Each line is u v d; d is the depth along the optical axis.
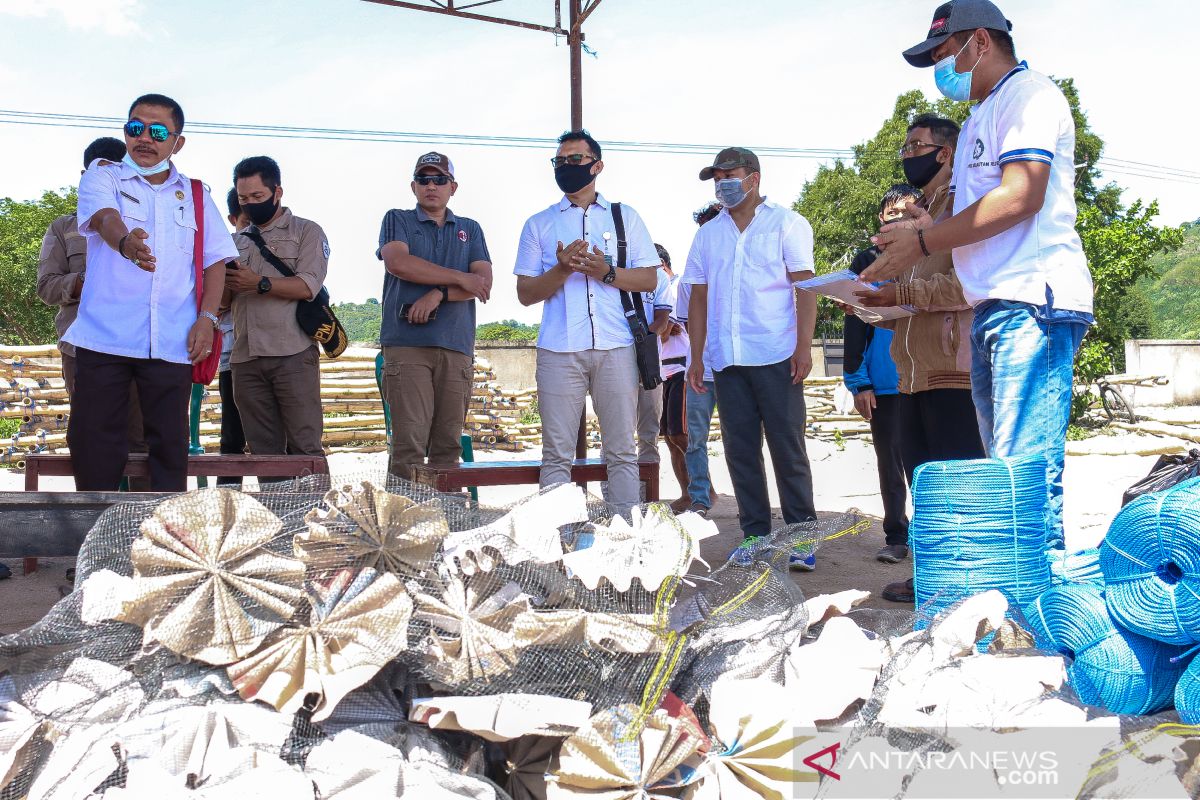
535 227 5.05
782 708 1.89
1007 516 2.80
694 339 5.36
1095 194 25.39
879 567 5.20
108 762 1.66
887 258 3.35
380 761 1.70
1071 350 3.27
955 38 3.41
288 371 5.46
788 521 4.98
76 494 3.26
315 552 1.96
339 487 2.16
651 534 2.25
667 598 2.19
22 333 31.39
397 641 1.84
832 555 5.52
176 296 4.54
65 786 1.64
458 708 1.81
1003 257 3.26
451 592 1.98
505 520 2.17
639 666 2.05
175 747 1.69
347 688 1.79
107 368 4.43
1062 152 3.29
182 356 4.56
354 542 1.97
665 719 1.84
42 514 3.23
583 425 7.56
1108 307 21.62
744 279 4.91
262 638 1.83
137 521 2.15
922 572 2.93
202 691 1.83
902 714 1.96
